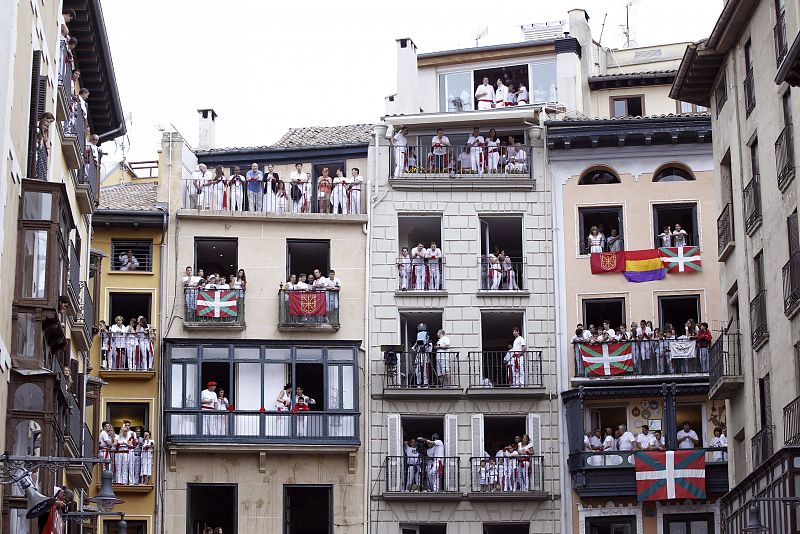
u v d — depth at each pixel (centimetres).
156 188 5322
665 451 4569
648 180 4916
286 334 4828
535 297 4872
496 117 5000
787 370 3431
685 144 4912
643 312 4828
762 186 3653
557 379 4788
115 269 4841
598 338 4741
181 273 4853
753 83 3766
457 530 4681
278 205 4925
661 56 5819
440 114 5006
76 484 3956
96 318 4747
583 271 4872
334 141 5103
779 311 3500
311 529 4831
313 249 4944
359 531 4675
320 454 4709
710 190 4891
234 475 4694
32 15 3122
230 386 4759
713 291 4816
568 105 5297
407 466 4719
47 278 2989
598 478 4606
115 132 4419
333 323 4825
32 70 3141
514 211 4941
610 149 4947
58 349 3123
